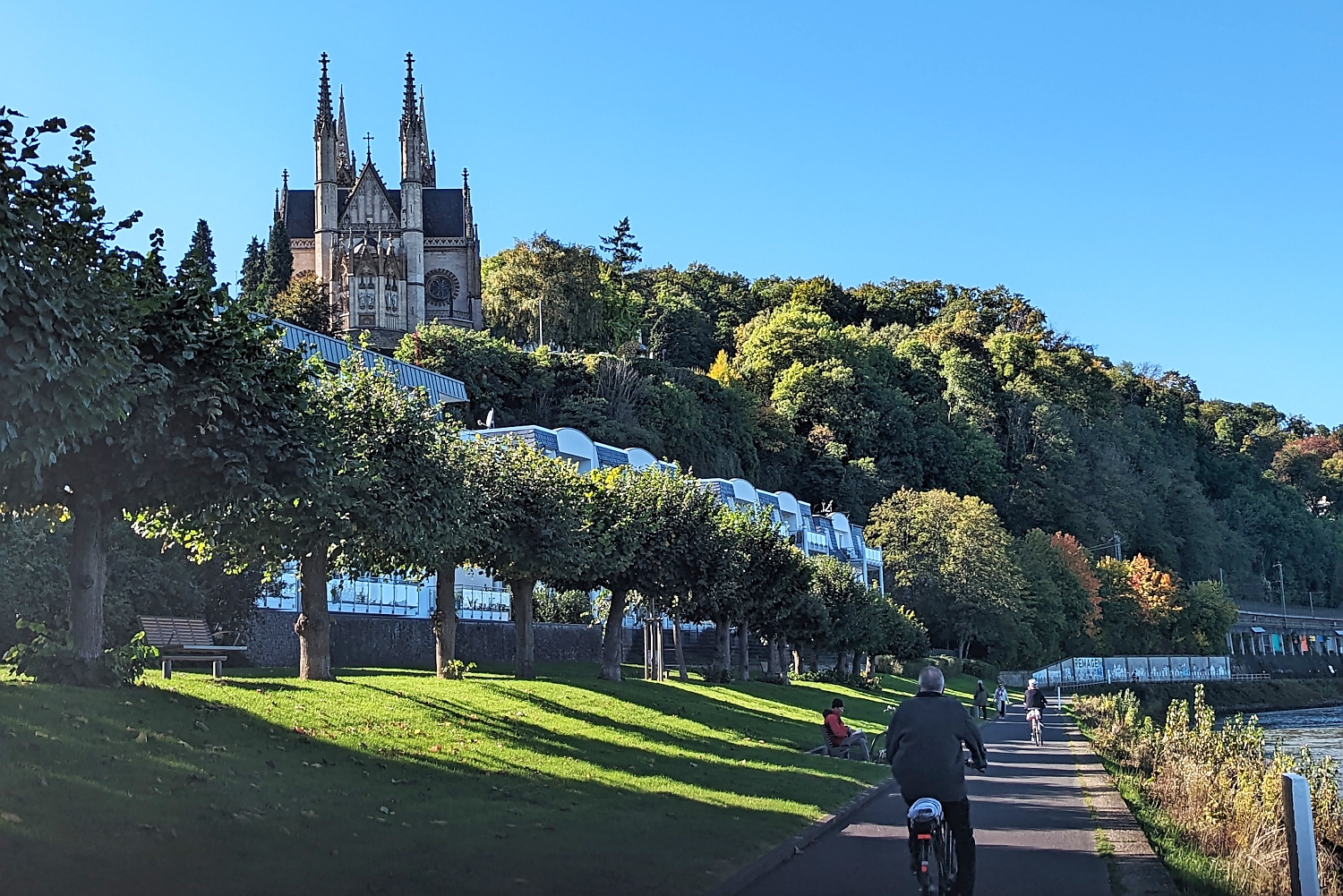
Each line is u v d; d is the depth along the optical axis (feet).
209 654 106.32
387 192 499.10
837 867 48.75
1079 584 436.76
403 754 68.44
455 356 394.32
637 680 144.25
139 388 58.70
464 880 41.45
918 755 40.81
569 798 62.80
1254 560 654.53
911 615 306.35
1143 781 93.35
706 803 64.64
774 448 477.36
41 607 93.76
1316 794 74.08
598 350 515.09
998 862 50.47
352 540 96.12
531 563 118.83
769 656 234.79
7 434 44.55
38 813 41.78
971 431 546.26
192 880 38.27
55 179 51.44
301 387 75.20
